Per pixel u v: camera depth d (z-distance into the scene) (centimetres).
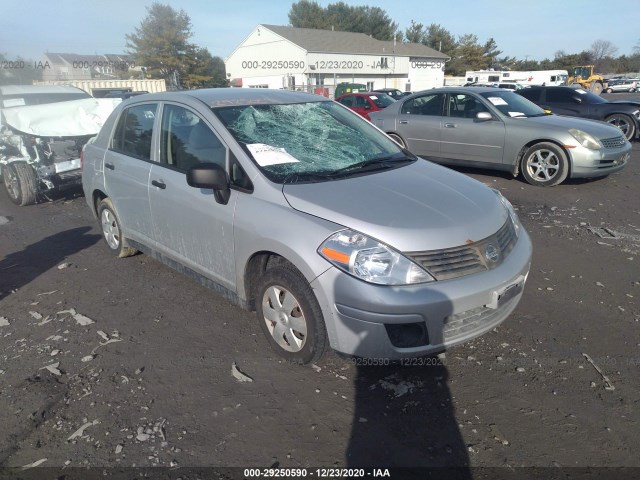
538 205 678
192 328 370
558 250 511
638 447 249
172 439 258
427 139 894
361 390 295
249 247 312
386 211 285
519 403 281
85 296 429
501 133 795
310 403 284
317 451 249
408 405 281
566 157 743
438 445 252
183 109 382
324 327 288
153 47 4272
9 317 395
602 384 296
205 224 348
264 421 270
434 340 271
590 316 374
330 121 406
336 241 271
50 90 939
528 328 358
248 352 336
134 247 465
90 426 268
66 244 571
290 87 3888
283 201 302
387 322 262
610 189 757
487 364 317
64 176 748
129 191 432
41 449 253
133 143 436
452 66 6538
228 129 345
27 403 288
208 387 300
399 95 2705
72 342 354
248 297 337
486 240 289
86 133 785
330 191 305
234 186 327
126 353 338
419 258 267
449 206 300
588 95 1248
